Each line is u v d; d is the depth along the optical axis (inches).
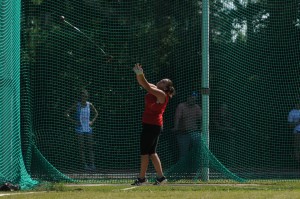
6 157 1285.7
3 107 1294.3
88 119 1665.8
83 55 1829.5
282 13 1932.8
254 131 1859.0
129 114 1835.6
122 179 1498.5
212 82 1847.9
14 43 1327.5
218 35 1870.1
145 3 1882.4
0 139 1285.7
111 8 1867.6
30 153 1417.3
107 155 1801.2
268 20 1929.1
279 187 1212.5
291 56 1924.2
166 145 1801.2
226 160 1823.3
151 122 1200.8
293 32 1941.4
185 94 1851.6
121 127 1825.8
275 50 1916.8
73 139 1706.4
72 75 1814.7
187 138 1560.0
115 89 1841.8
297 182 1408.7
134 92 1846.7
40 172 1416.1
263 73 1902.1
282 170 1795.0
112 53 1852.9
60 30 1808.6
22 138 1433.3
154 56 1871.3
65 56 1811.0
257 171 1734.7
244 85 1878.7
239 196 927.7
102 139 1803.6
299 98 1907.0
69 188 1186.0
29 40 1761.8
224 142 1829.5
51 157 1720.0
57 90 1788.9
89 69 1830.7
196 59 1863.9
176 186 1229.7
